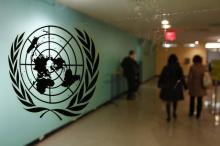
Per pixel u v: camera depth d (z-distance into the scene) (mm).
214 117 5562
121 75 8336
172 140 4016
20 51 3441
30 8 3605
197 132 4445
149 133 4383
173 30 7211
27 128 3643
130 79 7781
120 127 4734
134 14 5211
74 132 4398
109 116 5605
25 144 3609
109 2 4234
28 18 3572
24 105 3566
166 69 5043
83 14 5207
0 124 3139
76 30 4930
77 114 5109
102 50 6434
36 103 3826
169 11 4918
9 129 3291
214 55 14828
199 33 8633
